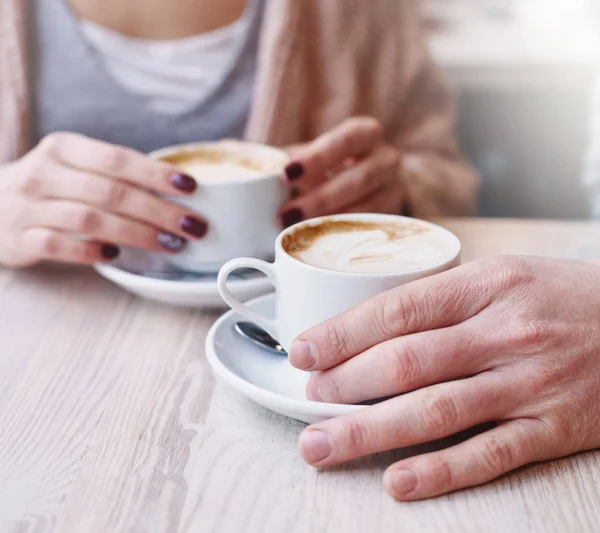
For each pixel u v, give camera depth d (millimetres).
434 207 907
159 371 534
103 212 610
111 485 435
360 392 452
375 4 1003
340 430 435
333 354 452
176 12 933
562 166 1538
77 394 509
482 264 465
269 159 660
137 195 604
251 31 933
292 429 479
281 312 500
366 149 701
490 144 1540
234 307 506
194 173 630
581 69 1440
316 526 410
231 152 674
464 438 463
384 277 462
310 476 442
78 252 622
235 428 479
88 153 618
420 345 444
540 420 444
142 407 497
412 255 497
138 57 945
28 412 492
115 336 575
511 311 451
